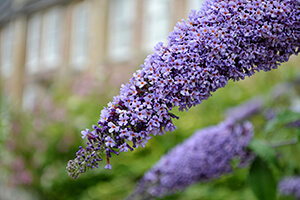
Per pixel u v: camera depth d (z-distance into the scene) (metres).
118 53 13.11
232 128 2.65
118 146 1.46
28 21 19.00
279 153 2.94
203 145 2.68
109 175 5.77
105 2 13.81
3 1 20.67
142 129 1.46
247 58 1.52
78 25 15.77
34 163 7.00
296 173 3.26
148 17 12.41
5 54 20.42
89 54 14.15
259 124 4.03
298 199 3.37
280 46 1.59
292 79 4.52
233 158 2.64
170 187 2.88
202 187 4.96
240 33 1.52
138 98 1.45
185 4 11.10
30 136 7.17
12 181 7.20
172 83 1.47
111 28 13.68
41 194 6.97
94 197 5.42
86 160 1.42
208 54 1.49
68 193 6.30
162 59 1.51
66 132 6.71
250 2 1.53
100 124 1.45
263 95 5.32
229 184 4.92
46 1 17.05
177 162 2.78
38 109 7.43
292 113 2.38
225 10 1.52
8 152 7.52
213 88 1.51
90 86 7.68
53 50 17.16
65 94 8.02
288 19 1.55
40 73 17.36
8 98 8.86
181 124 5.80
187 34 1.54
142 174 5.32
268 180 2.37
